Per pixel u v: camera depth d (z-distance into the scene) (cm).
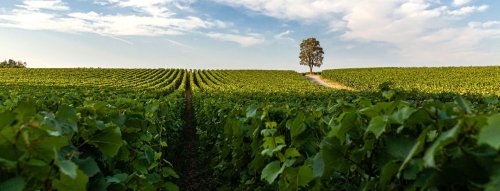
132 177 298
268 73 8112
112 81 5003
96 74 6694
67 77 5962
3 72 6631
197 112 1620
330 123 319
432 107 180
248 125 499
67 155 222
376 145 205
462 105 168
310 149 329
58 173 176
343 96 1709
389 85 292
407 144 177
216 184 777
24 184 154
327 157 218
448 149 151
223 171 666
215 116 959
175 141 1087
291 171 268
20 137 165
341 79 6444
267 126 400
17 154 167
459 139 150
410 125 185
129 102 579
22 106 201
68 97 948
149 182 322
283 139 355
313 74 8662
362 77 6506
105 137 251
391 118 187
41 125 180
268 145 358
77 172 159
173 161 1038
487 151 141
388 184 192
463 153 146
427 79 6000
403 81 5638
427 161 137
